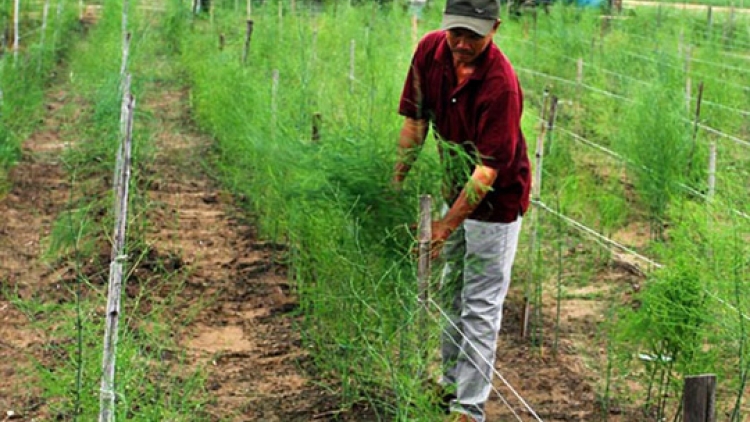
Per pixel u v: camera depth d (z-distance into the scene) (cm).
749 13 2383
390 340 531
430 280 554
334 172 563
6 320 697
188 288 775
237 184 982
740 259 543
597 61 1731
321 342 642
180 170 1106
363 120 737
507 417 599
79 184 1008
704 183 862
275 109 845
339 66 1312
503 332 735
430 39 535
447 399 565
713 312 547
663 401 581
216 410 588
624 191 1046
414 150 550
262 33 1456
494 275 533
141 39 1566
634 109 1114
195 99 1398
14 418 564
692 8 2388
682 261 566
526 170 532
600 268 859
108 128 1016
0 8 1694
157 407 489
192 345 677
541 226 793
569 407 618
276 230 838
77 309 477
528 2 2159
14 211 944
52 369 612
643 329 569
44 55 1653
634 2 2594
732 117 1330
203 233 909
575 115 1442
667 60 1542
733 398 604
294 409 595
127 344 501
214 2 1938
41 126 1276
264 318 732
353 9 1919
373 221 564
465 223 531
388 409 549
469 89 510
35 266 800
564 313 772
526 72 1706
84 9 2498
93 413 473
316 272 682
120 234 491
